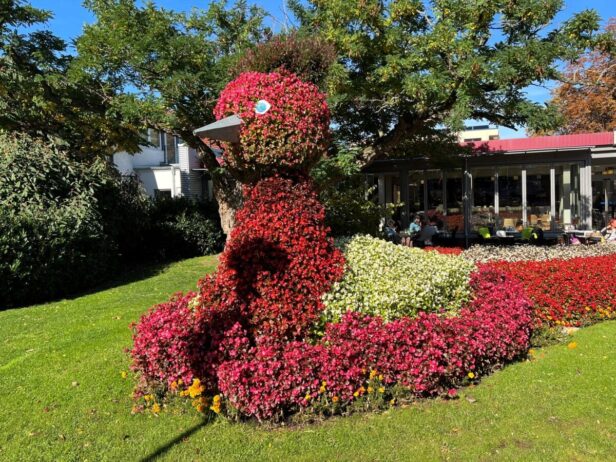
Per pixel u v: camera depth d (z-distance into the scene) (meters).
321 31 8.62
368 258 4.21
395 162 15.06
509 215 14.23
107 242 8.88
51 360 4.43
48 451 2.88
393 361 3.46
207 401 3.31
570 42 7.79
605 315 5.66
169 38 8.73
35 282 7.18
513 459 2.72
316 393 3.24
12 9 10.03
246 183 4.32
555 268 5.95
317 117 3.90
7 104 10.41
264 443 2.93
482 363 3.92
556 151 13.38
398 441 2.93
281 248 3.71
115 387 3.77
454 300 4.54
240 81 3.96
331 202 9.35
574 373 3.98
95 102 10.02
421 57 8.05
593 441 2.90
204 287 3.91
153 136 19.36
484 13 7.70
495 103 8.77
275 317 3.61
